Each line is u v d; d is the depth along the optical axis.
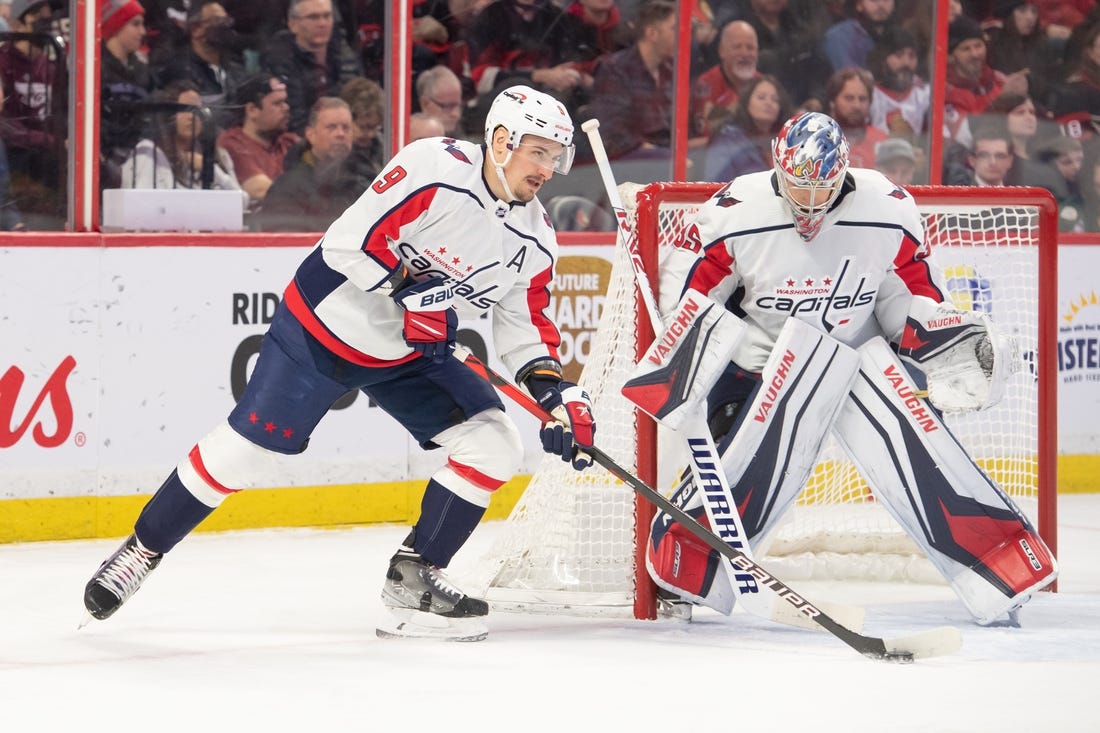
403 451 15.84
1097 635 10.70
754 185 10.66
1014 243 17.05
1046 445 12.70
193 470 10.00
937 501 11.07
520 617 11.18
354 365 9.92
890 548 13.38
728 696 8.73
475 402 10.20
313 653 9.83
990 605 10.91
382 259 9.54
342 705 8.46
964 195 12.41
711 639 10.41
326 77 16.08
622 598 11.38
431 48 16.67
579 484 12.23
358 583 12.53
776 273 10.68
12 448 14.07
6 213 14.74
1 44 14.53
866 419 11.16
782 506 11.14
